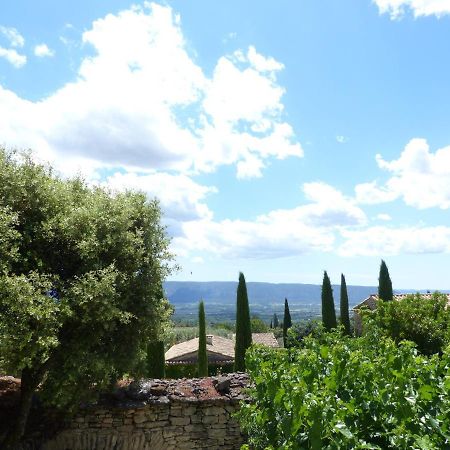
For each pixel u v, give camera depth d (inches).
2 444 357.4
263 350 350.6
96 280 334.3
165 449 414.6
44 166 401.1
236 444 426.6
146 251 422.0
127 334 394.9
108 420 407.8
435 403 163.2
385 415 161.0
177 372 908.6
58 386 345.7
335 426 142.9
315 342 321.7
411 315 462.9
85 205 388.8
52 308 305.7
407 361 203.5
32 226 352.8
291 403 175.0
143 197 443.8
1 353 297.9
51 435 394.9
